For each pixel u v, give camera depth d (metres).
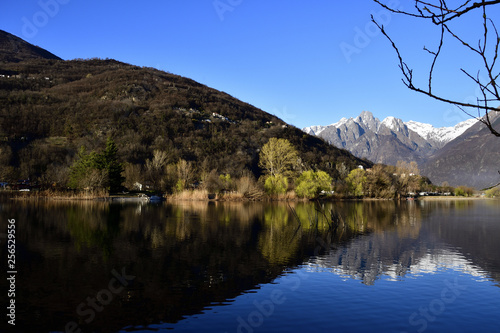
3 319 13.39
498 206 88.50
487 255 25.83
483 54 2.64
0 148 103.81
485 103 2.64
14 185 84.88
